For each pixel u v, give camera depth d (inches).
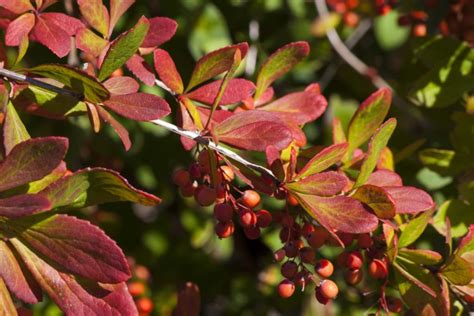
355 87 45.6
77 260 27.5
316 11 45.8
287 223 30.5
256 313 49.4
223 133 29.4
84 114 30.5
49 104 30.3
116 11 30.8
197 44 42.9
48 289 28.0
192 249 50.2
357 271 31.0
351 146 31.9
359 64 43.4
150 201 27.7
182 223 50.1
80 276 27.5
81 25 30.7
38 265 28.0
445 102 36.3
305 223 30.7
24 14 30.4
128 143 29.1
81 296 28.0
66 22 30.6
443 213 33.8
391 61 48.6
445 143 40.9
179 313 34.6
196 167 30.5
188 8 43.1
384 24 45.3
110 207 48.5
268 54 45.1
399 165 38.7
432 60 36.6
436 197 38.7
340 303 43.0
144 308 38.8
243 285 50.0
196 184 30.7
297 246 30.5
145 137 44.9
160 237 49.6
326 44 45.7
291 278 30.4
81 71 28.4
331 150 29.3
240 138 29.4
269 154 29.2
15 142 29.0
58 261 27.5
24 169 27.3
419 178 38.1
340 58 45.8
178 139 45.1
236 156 29.5
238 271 52.4
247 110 30.7
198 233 48.8
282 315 48.9
